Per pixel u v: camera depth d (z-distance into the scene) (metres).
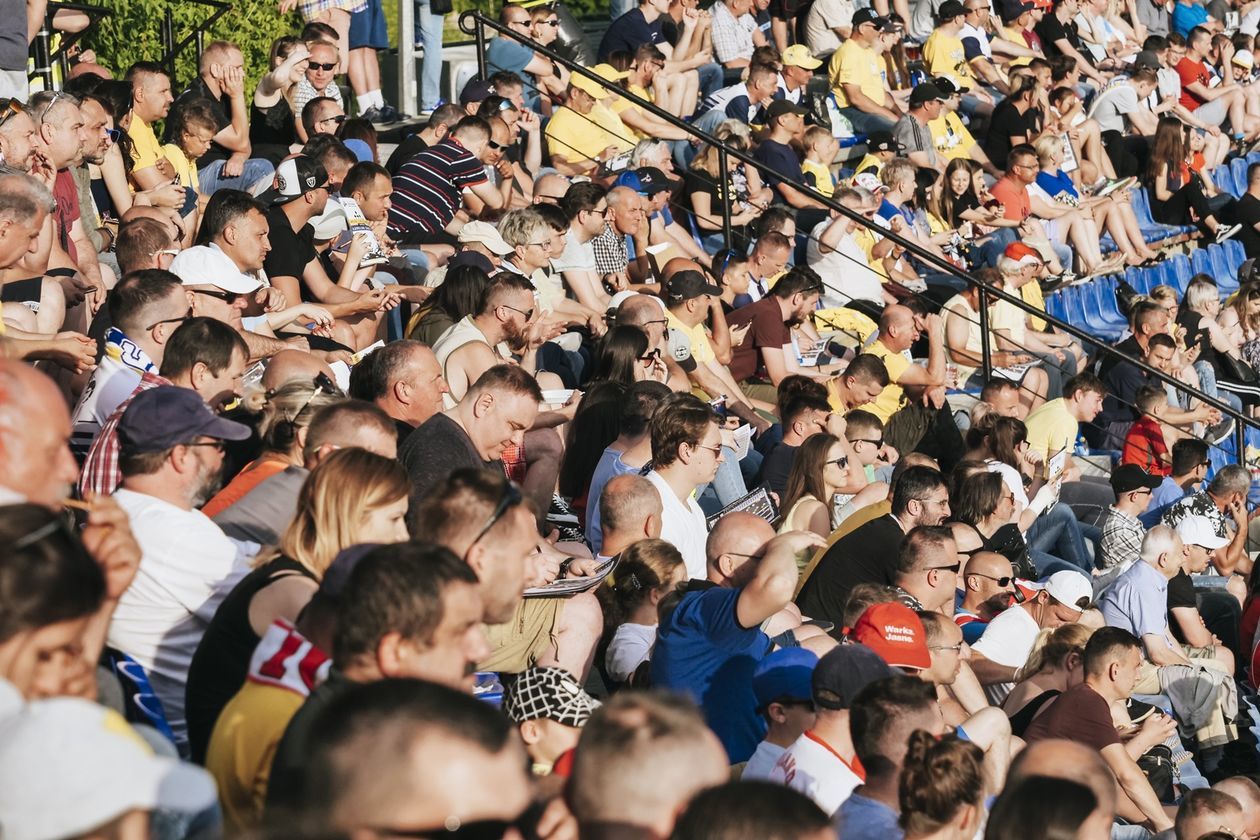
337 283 26.67
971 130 49.84
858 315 36.69
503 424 18.55
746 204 38.16
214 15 38.34
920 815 12.66
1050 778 11.61
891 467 29.56
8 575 8.57
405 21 43.19
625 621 17.75
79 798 7.15
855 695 13.76
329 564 12.20
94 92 27.56
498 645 16.64
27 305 19.62
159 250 21.38
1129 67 58.06
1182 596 28.72
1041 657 22.20
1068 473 33.34
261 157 33.19
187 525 13.60
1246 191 56.78
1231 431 40.88
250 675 11.20
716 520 23.25
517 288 23.41
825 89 48.28
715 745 8.56
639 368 25.08
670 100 41.41
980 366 37.25
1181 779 25.38
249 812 10.82
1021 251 38.44
